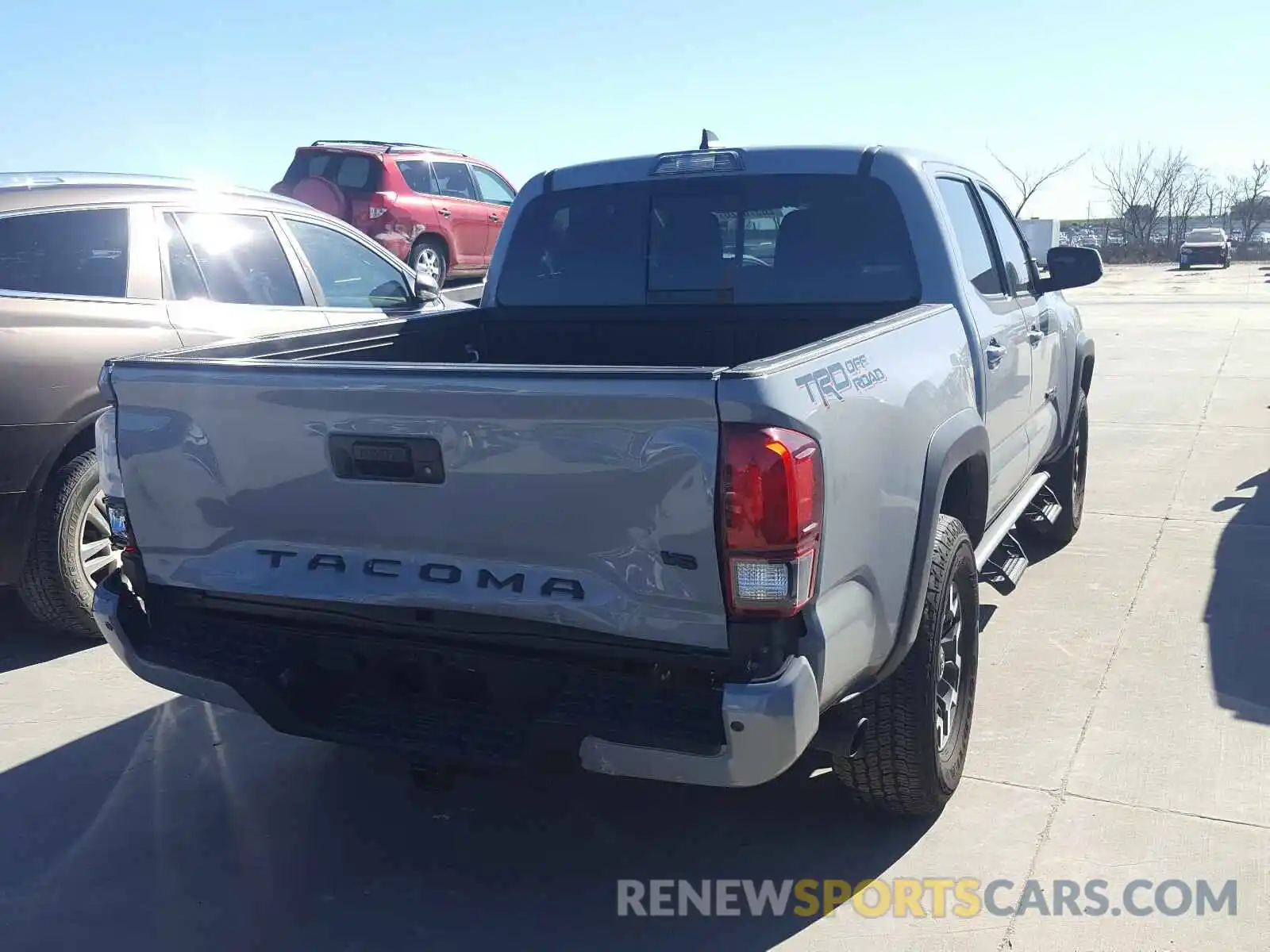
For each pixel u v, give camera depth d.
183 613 3.35
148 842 3.61
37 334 4.87
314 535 3.06
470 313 4.74
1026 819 3.57
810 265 4.30
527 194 4.76
